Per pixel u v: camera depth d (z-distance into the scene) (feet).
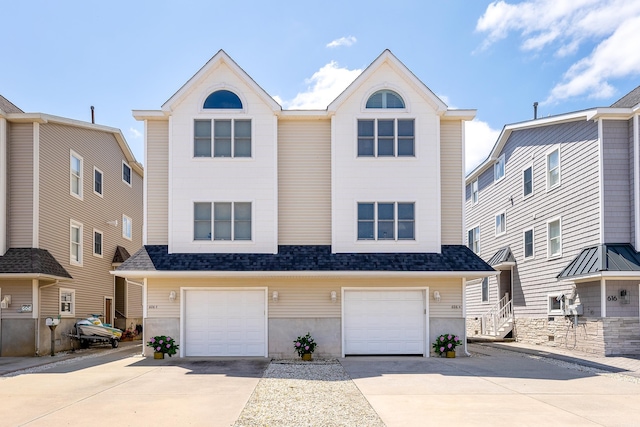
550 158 69.15
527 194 75.46
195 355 55.62
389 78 58.39
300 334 55.62
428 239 56.80
